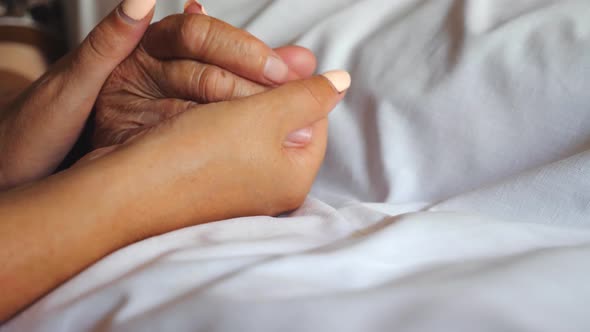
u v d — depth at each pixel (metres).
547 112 0.41
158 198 0.37
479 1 0.46
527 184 0.39
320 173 0.48
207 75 0.42
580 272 0.30
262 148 0.39
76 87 0.44
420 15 0.48
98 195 0.36
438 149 0.44
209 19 0.42
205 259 0.32
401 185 0.44
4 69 0.64
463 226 0.34
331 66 0.49
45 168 0.46
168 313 0.30
